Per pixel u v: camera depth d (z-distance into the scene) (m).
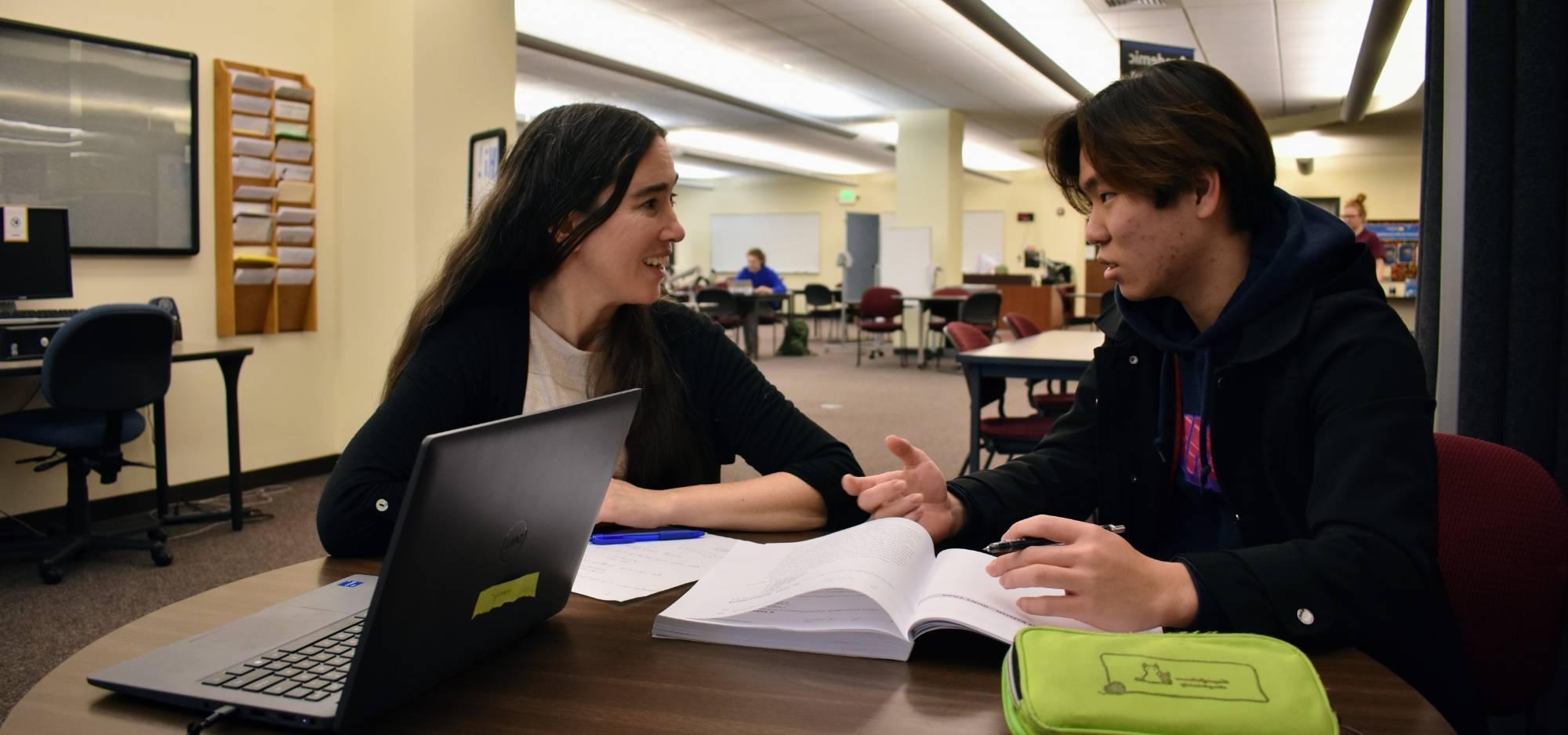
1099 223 1.07
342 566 1.05
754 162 16.52
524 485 0.71
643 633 0.86
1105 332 1.26
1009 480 1.21
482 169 4.09
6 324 3.16
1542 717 1.51
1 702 2.17
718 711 0.70
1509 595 1.01
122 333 3.08
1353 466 0.89
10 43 3.51
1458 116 1.80
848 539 0.98
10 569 3.16
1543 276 1.58
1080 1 6.76
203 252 4.16
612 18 7.12
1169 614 0.79
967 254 19.05
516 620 0.80
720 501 1.21
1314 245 1.00
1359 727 0.67
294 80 4.36
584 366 1.31
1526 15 1.56
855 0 6.65
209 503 4.07
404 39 4.26
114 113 3.81
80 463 3.20
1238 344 1.07
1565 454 1.57
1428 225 2.18
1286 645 0.67
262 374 4.34
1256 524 1.06
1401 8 6.14
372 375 4.50
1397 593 0.81
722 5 6.77
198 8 4.05
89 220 3.75
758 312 10.98
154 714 0.69
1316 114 10.91
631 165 1.21
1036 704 0.62
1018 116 11.45
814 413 6.68
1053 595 0.81
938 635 0.85
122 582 3.04
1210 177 1.01
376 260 4.43
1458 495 1.05
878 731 0.67
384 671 0.64
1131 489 1.23
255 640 0.78
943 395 7.71
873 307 10.30
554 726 0.67
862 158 15.92
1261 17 7.07
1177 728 0.60
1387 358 0.94
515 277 1.28
